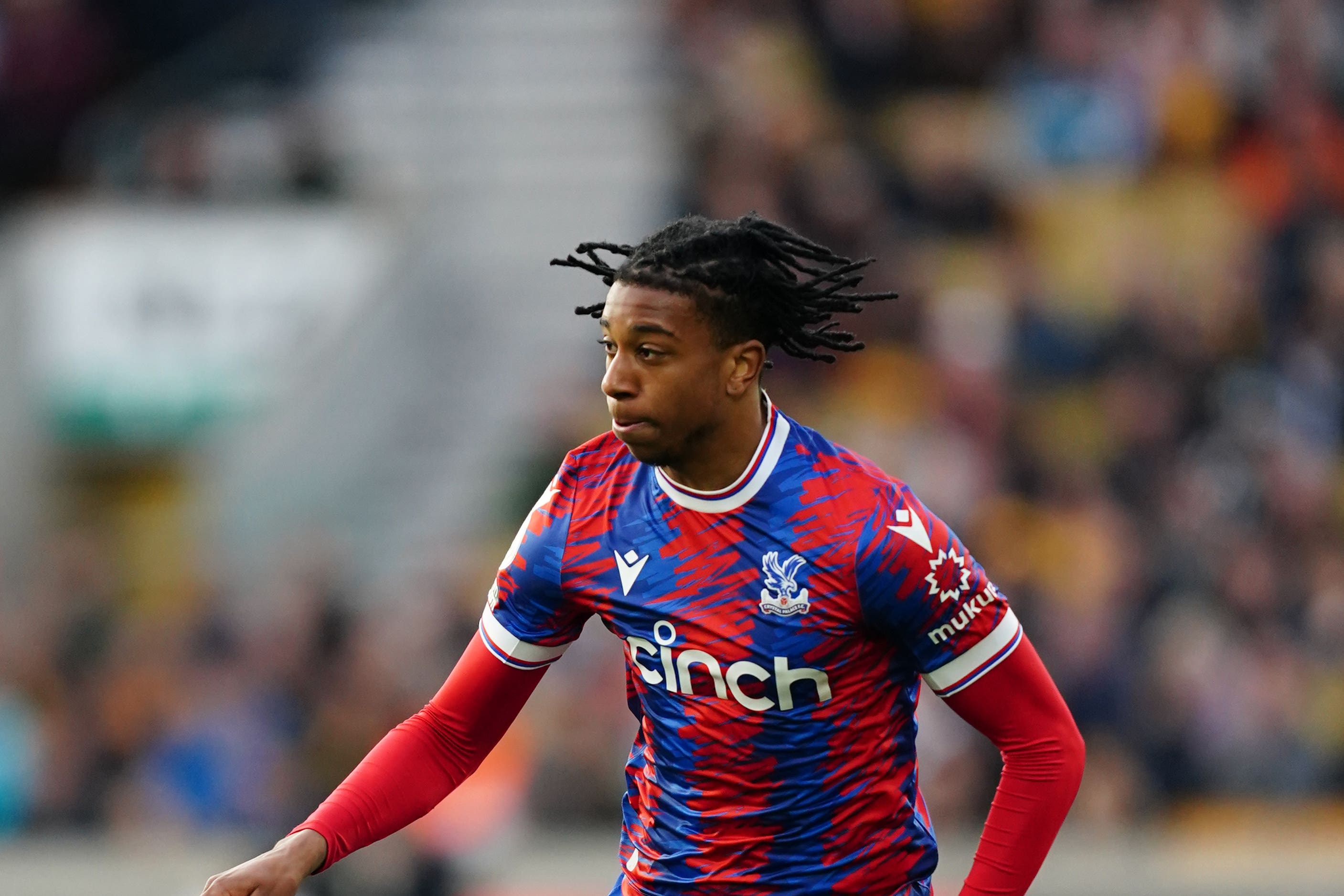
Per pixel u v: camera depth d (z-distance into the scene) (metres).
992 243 43.56
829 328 10.68
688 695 10.50
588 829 29.52
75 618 37.34
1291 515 37.25
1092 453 39.69
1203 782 32.41
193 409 40.91
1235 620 34.75
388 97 47.25
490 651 11.10
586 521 10.76
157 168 44.94
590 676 31.84
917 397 39.06
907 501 10.48
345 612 32.91
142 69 50.06
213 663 35.06
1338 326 42.03
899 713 10.75
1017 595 33.88
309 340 40.72
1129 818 30.92
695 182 41.31
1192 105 46.22
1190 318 41.16
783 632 10.30
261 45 48.03
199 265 41.38
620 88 46.91
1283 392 40.16
